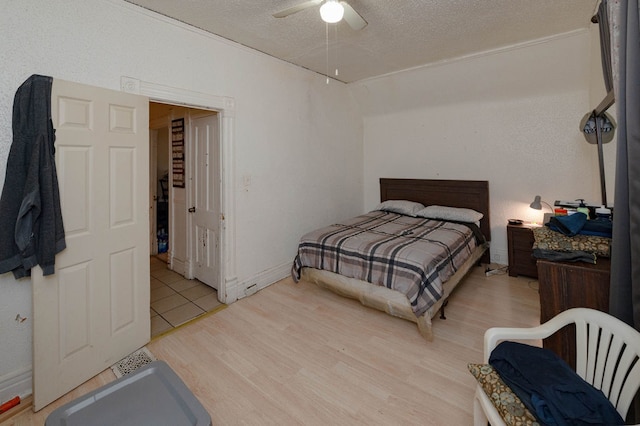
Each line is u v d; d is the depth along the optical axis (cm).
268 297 331
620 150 123
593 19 251
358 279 279
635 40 110
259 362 222
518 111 385
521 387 121
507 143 396
